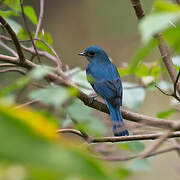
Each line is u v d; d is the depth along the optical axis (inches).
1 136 53.3
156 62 368.2
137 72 373.4
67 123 270.5
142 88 374.0
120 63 805.2
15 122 54.4
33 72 108.0
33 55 416.5
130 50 812.6
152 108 692.1
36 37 394.9
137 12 342.3
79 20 862.5
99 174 54.2
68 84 216.5
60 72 267.0
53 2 873.5
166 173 607.8
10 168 57.9
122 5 840.3
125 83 385.4
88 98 288.4
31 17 401.7
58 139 57.8
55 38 855.7
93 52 507.8
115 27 836.6
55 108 143.6
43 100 100.7
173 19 90.4
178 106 559.2
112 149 346.9
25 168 56.4
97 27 848.3
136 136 269.1
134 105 365.1
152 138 270.2
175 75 343.6
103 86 420.8
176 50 142.9
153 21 90.6
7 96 114.5
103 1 853.2
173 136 267.0
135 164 271.9
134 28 823.1
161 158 621.6
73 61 837.2
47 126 58.5
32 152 53.6
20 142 53.5
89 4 868.6
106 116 378.6
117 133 301.6
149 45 108.1
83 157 55.2
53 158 54.2
